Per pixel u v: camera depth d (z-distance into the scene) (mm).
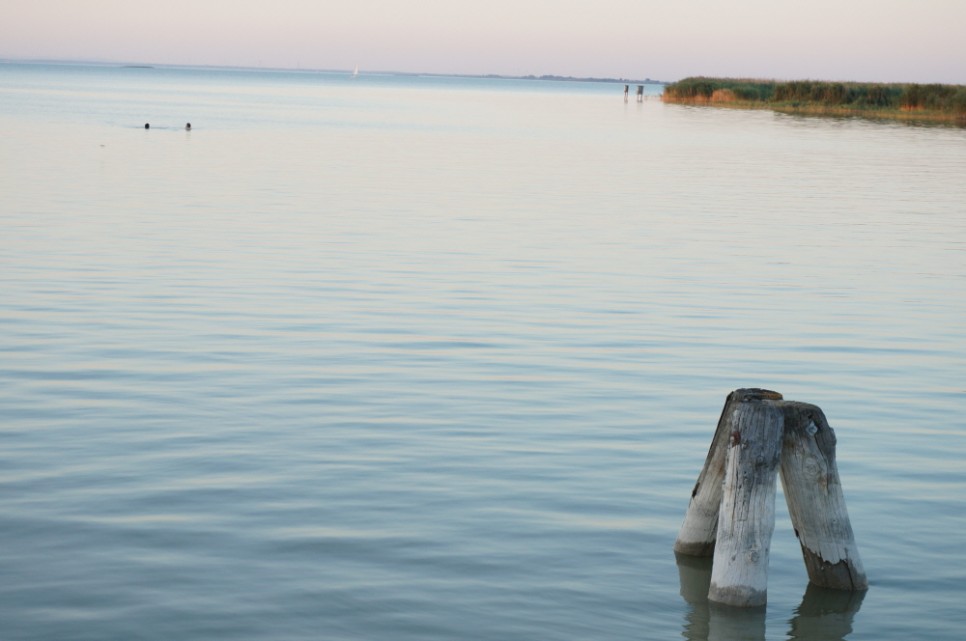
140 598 7227
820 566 7742
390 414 11570
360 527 8516
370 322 15961
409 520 8688
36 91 113375
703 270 20922
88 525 8391
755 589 7414
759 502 7387
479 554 8094
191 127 59156
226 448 10312
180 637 6734
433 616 7125
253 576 7609
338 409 11695
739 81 127438
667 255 22531
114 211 26359
